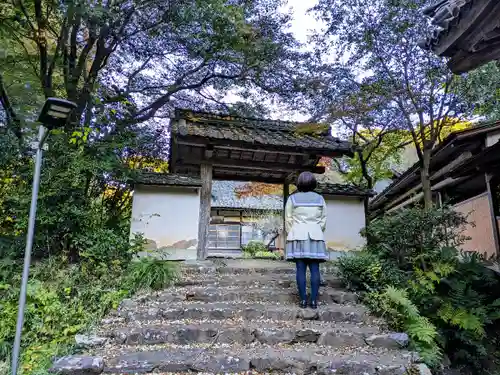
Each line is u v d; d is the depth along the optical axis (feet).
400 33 25.03
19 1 18.88
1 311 11.15
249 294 13.62
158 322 11.51
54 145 16.20
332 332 10.79
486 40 9.92
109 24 19.13
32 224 9.38
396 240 14.80
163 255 18.07
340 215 23.11
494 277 15.90
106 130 19.76
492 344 13.37
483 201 21.52
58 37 20.45
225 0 20.61
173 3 19.95
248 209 52.80
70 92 20.20
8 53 20.90
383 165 43.27
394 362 9.43
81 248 15.42
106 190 20.98
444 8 9.53
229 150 21.86
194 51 24.39
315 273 12.73
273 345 10.50
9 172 16.48
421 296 13.26
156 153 27.58
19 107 19.71
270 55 24.93
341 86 27.27
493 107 26.81
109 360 9.22
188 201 20.79
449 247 15.26
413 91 26.66
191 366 9.16
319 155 22.61
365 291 13.98
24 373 8.96
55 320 11.08
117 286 13.67
